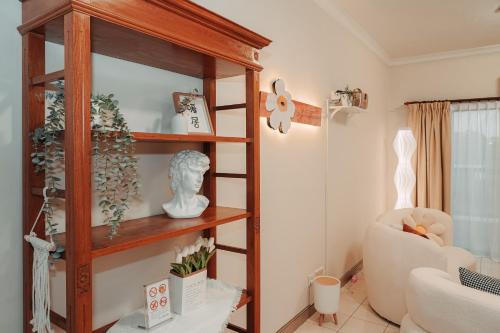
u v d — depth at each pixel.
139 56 1.31
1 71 1.05
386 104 4.95
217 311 1.31
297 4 2.61
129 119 1.38
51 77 0.96
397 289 2.55
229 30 1.34
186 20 1.18
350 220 3.68
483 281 1.58
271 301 2.35
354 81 3.72
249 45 1.49
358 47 3.82
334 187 3.29
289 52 2.50
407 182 4.48
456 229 4.62
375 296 2.77
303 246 2.75
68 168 0.88
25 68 1.05
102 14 0.93
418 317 1.58
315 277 2.81
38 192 1.03
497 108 4.33
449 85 4.66
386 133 5.01
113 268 1.33
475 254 4.52
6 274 1.06
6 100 1.06
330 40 3.15
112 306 1.33
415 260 2.44
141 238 1.07
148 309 1.16
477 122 4.45
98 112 1.00
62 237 1.10
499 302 1.33
